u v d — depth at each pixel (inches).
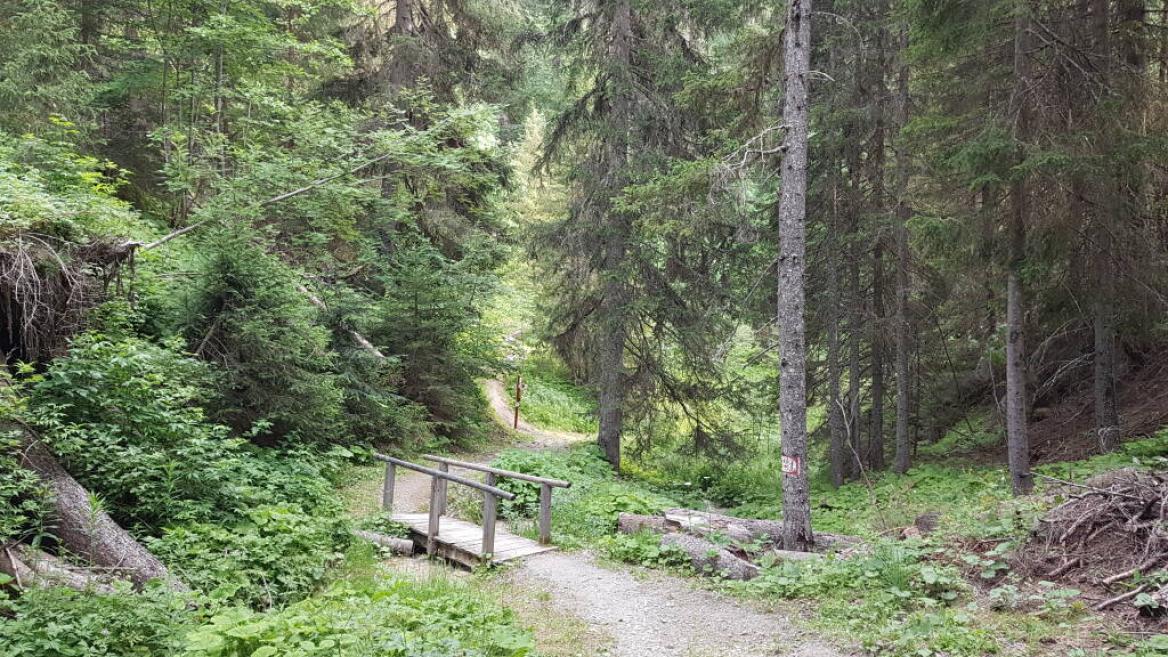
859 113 510.6
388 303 660.1
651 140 633.0
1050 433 546.6
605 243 655.8
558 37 670.5
